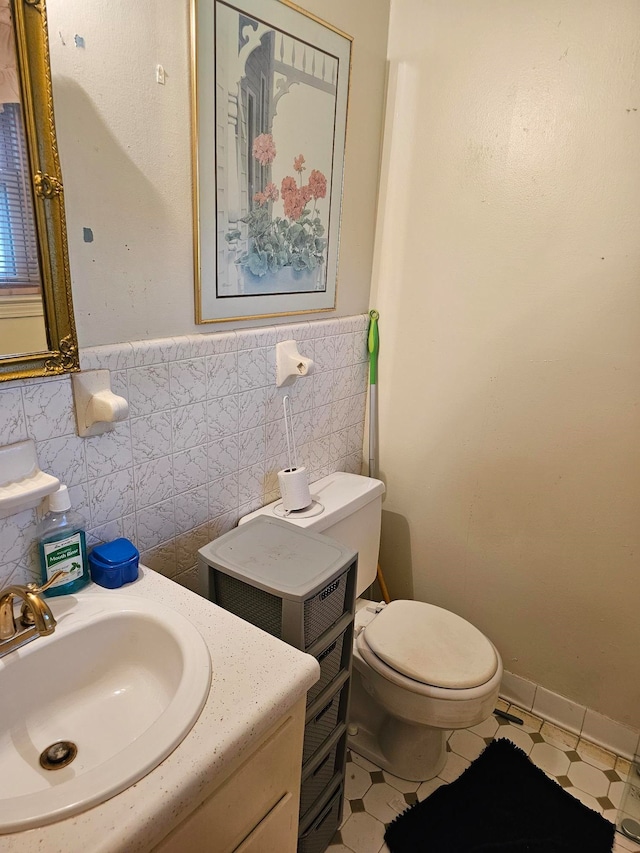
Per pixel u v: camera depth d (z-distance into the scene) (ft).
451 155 4.92
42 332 2.93
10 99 2.57
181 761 2.22
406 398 5.79
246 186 3.94
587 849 4.36
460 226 5.03
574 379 4.77
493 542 5.57
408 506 6.09
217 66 3.50
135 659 3.14
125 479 3.60
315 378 5.12
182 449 3.94
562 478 5.04
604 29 4.04
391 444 6.04
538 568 5.37
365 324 5.68
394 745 5.00
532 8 4.27
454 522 5.78
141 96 3.16
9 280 2.76
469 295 5.13
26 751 2.69
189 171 3.55
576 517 5.05
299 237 4.56
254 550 3.87
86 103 2.92
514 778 4.96
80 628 2.93
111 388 3.35
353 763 5.12
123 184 3.19
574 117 4.30
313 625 3.58
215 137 3.62
